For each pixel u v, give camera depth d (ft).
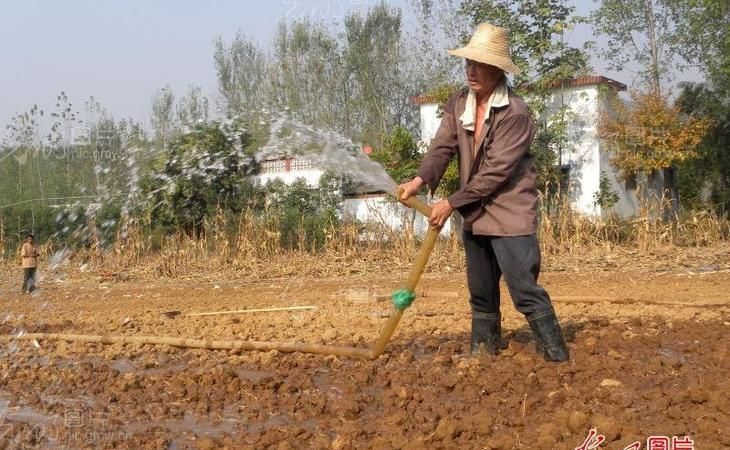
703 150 83.46
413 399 14.48
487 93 16.16
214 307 33.06
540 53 71.61
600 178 74.69
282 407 14.78
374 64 94.68
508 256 16.14
